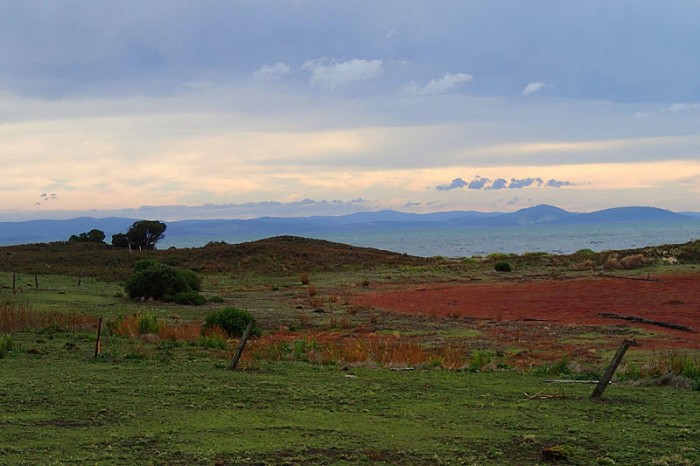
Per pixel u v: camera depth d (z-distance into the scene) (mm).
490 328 23109
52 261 59406
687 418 9383
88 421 8898
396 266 54156
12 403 9812
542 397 10820
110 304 29219
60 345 16406
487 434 8492
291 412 9555
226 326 20266
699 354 16547
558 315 26766
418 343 19391
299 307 29781
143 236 78750
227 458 7395
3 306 22688
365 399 10508
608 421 9219
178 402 10062
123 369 13008
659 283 36062
